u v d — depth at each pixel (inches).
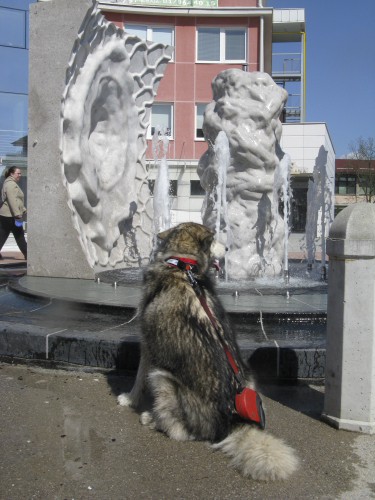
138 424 155.7
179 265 151.3
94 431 150.9
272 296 282.7
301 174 1375.5
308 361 194.1
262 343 200.8
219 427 135.6
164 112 1323.8
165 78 1310.3
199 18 1305.4
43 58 341.1
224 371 136.3
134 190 440.1
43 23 340.2
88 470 129.0
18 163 850.1
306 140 1392.7
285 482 125.5
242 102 355.3
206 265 157.0
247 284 331.0
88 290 293.3
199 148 1323.8
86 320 234.8
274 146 363.9
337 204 2287.2
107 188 406.6
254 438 129.8
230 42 1320.1
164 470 129.5
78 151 350.9
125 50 411.2
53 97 340.8
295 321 234.1
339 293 156.3
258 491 121.4
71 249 346.9
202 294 147.1
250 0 1346.0
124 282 326.0
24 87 855.1
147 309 149.6
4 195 483.5
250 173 355.9
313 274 400.5
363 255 150.3
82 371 202.1
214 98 379.6
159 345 143.6
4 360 214.1
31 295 281.1
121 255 424.8
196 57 1315.2
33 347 209.3
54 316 243.0
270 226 363.6
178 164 1309.1
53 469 129.1
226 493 120.2
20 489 119.7
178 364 140.0
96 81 375.2
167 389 143.9
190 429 142.0
